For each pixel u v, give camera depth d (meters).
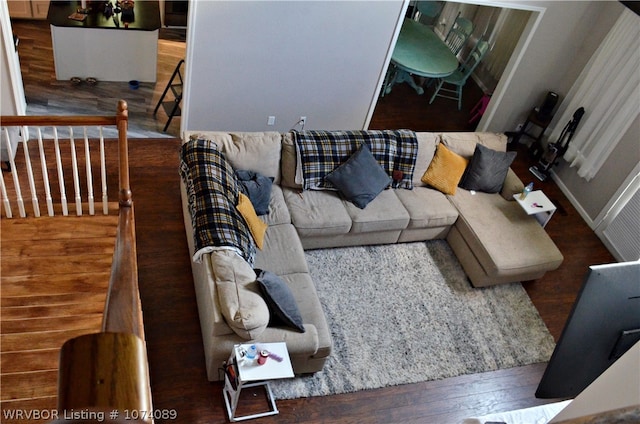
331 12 5.60
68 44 6.36
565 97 6.92
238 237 4.26
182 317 4.50
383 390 4.39
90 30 6.30
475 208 5.60
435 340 4.84
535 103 7.15
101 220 4.25
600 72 6.23
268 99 6.16
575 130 6.68
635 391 1.07
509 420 2.31
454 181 5.68
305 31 5.67
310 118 6.51
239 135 4.98
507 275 5.20
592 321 1.57
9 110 5.41
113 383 0.70
